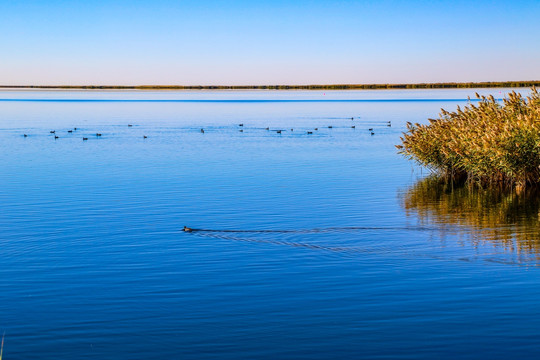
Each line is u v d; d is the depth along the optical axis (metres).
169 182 32.41
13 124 85.62
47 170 37.56
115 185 31.36
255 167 39.09
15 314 13.31
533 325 12.20
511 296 13.82
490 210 24.17
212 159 43.78
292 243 19.19
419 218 22.80
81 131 73.25
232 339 11.91
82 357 11.23
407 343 11.56
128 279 15.73
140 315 13.18
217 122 93.38
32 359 11.16
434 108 132.75
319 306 13.53
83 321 12.89
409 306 13.39
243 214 23.84
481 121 31.23
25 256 18.02
